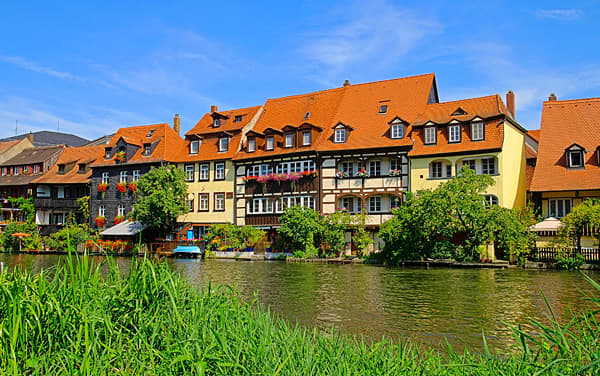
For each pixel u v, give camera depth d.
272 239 43.62
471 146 35.97
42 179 58.31
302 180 42.41
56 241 50.22
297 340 8.55
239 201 46.34
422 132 38.47
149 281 8.93
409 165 38.38
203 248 44.84
